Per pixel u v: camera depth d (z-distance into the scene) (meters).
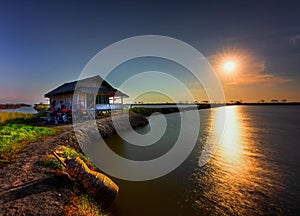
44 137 12.54
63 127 16.64
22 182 5.84
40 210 4.49
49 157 8.08
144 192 7.66
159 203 6.78
